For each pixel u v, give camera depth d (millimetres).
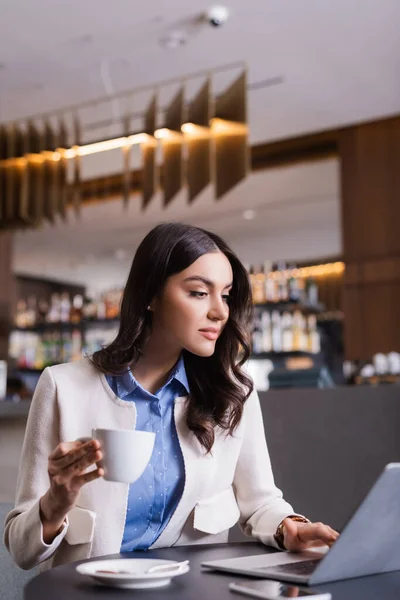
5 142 4512
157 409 1212
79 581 834
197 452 1219
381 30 3783
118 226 7480
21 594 1354
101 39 3875
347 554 845
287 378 2850
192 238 1154
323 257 8719
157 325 1200
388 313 5039
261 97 4598
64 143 4223
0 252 7312
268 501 1270
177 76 4270
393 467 814
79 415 1186
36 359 6531
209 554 1044
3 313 7180
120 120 4781
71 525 1134
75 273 9703
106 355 1213
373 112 4816
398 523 873
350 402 2508
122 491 1149
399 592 812
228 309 1248
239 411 1251
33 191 4422
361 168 5223
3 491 2754
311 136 5457
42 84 4379
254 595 773
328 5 3557
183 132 3793
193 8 3588
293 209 6930
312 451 2520
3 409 2686
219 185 3754
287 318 5648
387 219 5090
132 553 1036
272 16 3654
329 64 4152
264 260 8883
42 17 3654
